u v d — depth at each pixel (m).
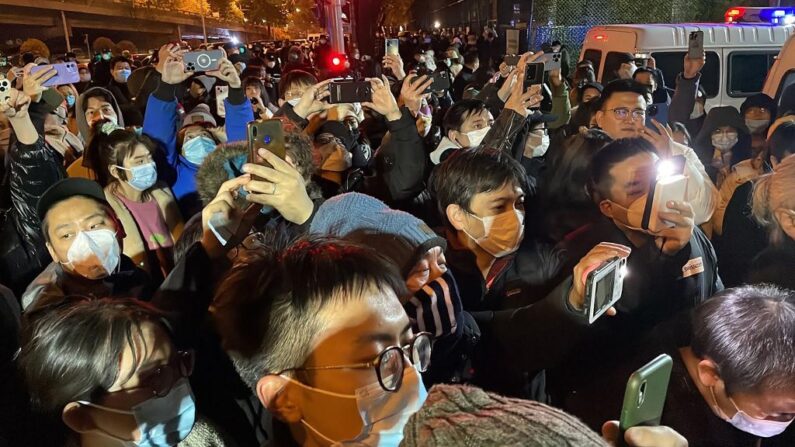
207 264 1.65
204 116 4.22
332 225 1.50
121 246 2.10
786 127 3.08
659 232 1.83
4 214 2.65
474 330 1.70
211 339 1.48
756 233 2.44
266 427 1.45
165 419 1.30
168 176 3.17
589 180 2.07
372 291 1.10
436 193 2.03
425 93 2.70
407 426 0.69
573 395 1.74
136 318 1.28
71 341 1.21
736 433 1.40
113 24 37.72
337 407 1.06
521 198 1.95
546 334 1.55
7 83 2.28
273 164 1.44
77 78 3.16
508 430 0.60
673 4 10.82
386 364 1.05
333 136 3.13
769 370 1.25
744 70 7.50
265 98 5.74
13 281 2.35
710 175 3.83
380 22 11.02
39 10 29.42
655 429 0.95
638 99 3.05
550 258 2.10
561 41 10.70
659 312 1.88
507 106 2.65
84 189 1.93
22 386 1.38
